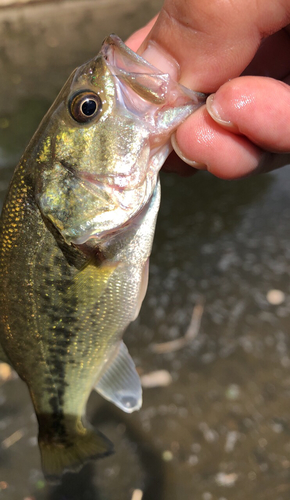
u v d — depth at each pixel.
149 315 0.23
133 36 0.14
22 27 0.77
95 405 0.19
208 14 0.09
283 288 0.23
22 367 0.11
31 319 0.11
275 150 0.10
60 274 0.10
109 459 0.17
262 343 0.21
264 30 0.09
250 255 0.26
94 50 0.60
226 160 0.10
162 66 0.10
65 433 0.12
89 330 0.11
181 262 0.26
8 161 0.35
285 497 0.16
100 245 0.10
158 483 0.17
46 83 0.50
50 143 0.10
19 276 0.10
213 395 0.19
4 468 0.17
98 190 0.10
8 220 0.10
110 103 0.10
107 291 0.11
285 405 0.18
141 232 0.11
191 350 0.21
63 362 0.11
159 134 0.10
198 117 0.10
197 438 0.18
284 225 0.28
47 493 0.17
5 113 0.43
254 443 0.17
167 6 0.09
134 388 0.12
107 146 0.10
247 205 0.30
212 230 0.28
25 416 0.19
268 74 0.13
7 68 0.56
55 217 0.10
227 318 0.22
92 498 0.16
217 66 0.10
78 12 0.83
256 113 0.09
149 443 0.18
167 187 0.33
